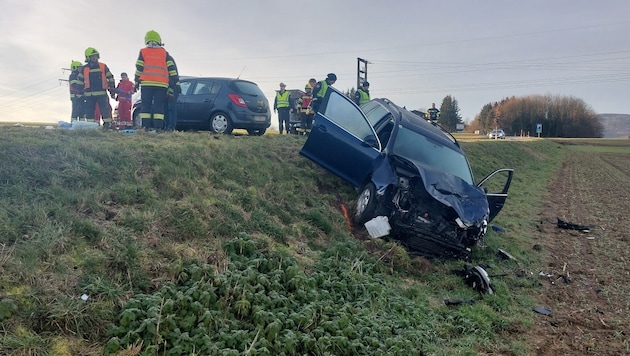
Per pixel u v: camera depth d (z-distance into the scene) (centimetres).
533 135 11244
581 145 5900
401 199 718
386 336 438
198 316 377
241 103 1188
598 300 625
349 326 428
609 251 873
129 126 1052
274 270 481
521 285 662
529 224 1086
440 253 709
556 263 785
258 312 398
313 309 435
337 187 893
